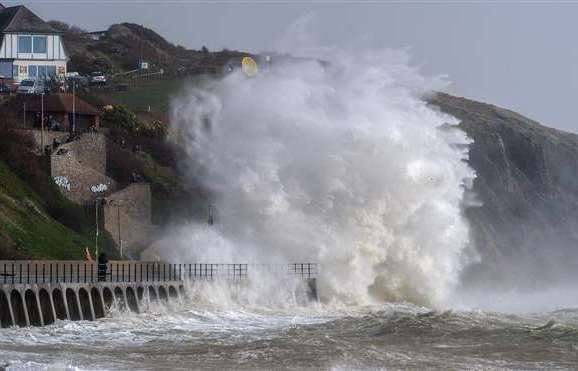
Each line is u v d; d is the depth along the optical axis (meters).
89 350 107.06
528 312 157.12
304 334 119.81
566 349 108.81
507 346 110.81
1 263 137.25
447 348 109.44
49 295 125.06
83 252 170.12
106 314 131.75
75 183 189.75
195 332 121.69
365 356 103.31
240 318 136.12
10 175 179.00
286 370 95.62
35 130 195.25
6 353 102.81
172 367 96.69
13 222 165.12
